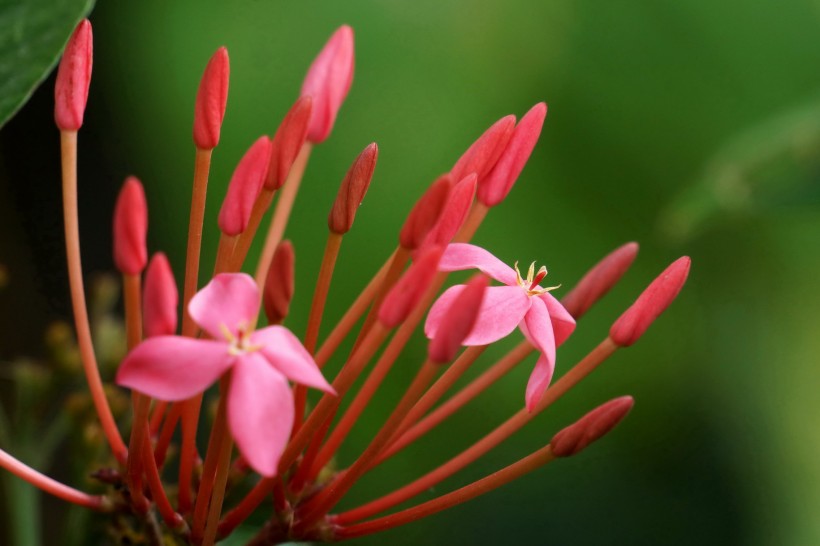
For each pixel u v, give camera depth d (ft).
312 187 1.48
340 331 1.06
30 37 1.05
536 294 1.02
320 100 1.12
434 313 1.01
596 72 1.56
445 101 1.51
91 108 1.56
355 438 1.47
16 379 1.24
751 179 1.33
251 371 0.94
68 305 1.53
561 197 1.57
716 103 1.57
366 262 1.47
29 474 1.05
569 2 1.55
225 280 0.97
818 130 1.32
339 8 1.50
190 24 1.52
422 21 1.52
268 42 1.50
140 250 0.99
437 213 1.01
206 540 1.02
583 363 1.05
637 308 1.04
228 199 1.02
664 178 1.57
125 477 1.06
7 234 1.45
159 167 1.54
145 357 0.94
